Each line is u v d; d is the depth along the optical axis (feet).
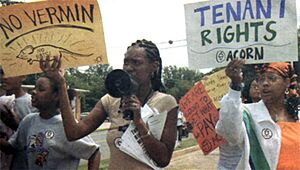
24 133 12.34
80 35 11.04
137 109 9.65
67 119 10.52
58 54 11.07
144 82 10.29
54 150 11.56
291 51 10.98
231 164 11.95
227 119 10.19
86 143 11.71
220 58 11.28
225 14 11.26
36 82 11.88
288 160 10.85
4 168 13.48
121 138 10.03
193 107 13.29
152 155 9.85
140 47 10.26
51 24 11.15
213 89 13.10
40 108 11.82
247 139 10.65
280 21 11.02
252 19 11.12
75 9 11.01
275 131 11.05
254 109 11.23
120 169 10.02
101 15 11.02
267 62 11.08
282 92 11.21
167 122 10.12
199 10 11.37
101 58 11.04
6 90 14.35
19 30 11.25
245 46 11.16
